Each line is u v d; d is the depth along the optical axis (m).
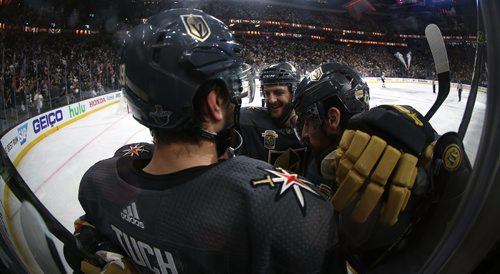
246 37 26.41
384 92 18.00
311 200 0.66
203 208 0.65
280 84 2.04
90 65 13.62
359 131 0.76
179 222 0.66
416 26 25.11
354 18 28.05
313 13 28.28
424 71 24.09
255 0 26.69
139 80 0.72
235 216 0.63
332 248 0.66
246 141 2.13
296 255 0.62
